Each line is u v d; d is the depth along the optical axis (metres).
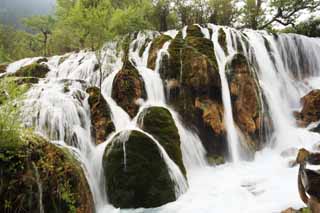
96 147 8.09
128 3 21.06
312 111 12.40
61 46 23.92
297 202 6.56
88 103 8.95
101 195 7.18
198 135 10.12
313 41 17.03
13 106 5.19
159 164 7.18
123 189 6.88
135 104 9.77
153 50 12.98
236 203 6.87
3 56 21.73
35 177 4.80
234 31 14.75
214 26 14.95
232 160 10.11
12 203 4.47
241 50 13.88
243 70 11.09
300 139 11.28
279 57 15.38
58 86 9.59
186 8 22.16
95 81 12.59
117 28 14.70
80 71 13.45
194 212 6.54
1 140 4.64
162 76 11.13
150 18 21.47
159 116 8.56
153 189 6.95
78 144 7.93
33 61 16.55
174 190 7.27
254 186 7.78
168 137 8.26
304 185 4.21
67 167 5.43
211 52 11.67
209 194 7.44
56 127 7.82
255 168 9.32
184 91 10.55
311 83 15.65
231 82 11.05
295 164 8.98
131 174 6.92
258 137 10.92
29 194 4.64
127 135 7.19
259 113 10.95
